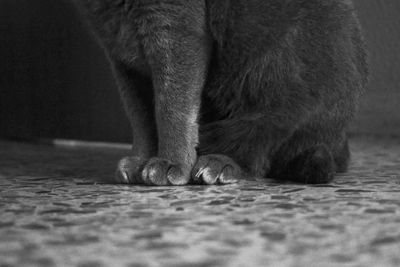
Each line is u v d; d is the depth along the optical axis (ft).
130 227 1.93
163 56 2.44
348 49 2.58
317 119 2.55
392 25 3.68
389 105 3.75
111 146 3.68
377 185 2.41
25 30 3.76
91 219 2.00
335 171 2.63
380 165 2.89
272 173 2.58
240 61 2.52
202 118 2.62
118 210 2.09
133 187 2.40
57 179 2.59
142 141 2.63
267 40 2.49
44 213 2.07
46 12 3.69
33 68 3.78
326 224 1.94
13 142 3.88
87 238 1.85
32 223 1.97
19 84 3.84
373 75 3.73
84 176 2.66
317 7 2.53
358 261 1.71
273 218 1.99
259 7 2.48
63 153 3.43
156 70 2.46
